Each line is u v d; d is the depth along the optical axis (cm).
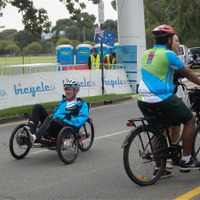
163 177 686
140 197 604
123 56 2169
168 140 667
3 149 953
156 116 647
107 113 1495
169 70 622
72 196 620
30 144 809
